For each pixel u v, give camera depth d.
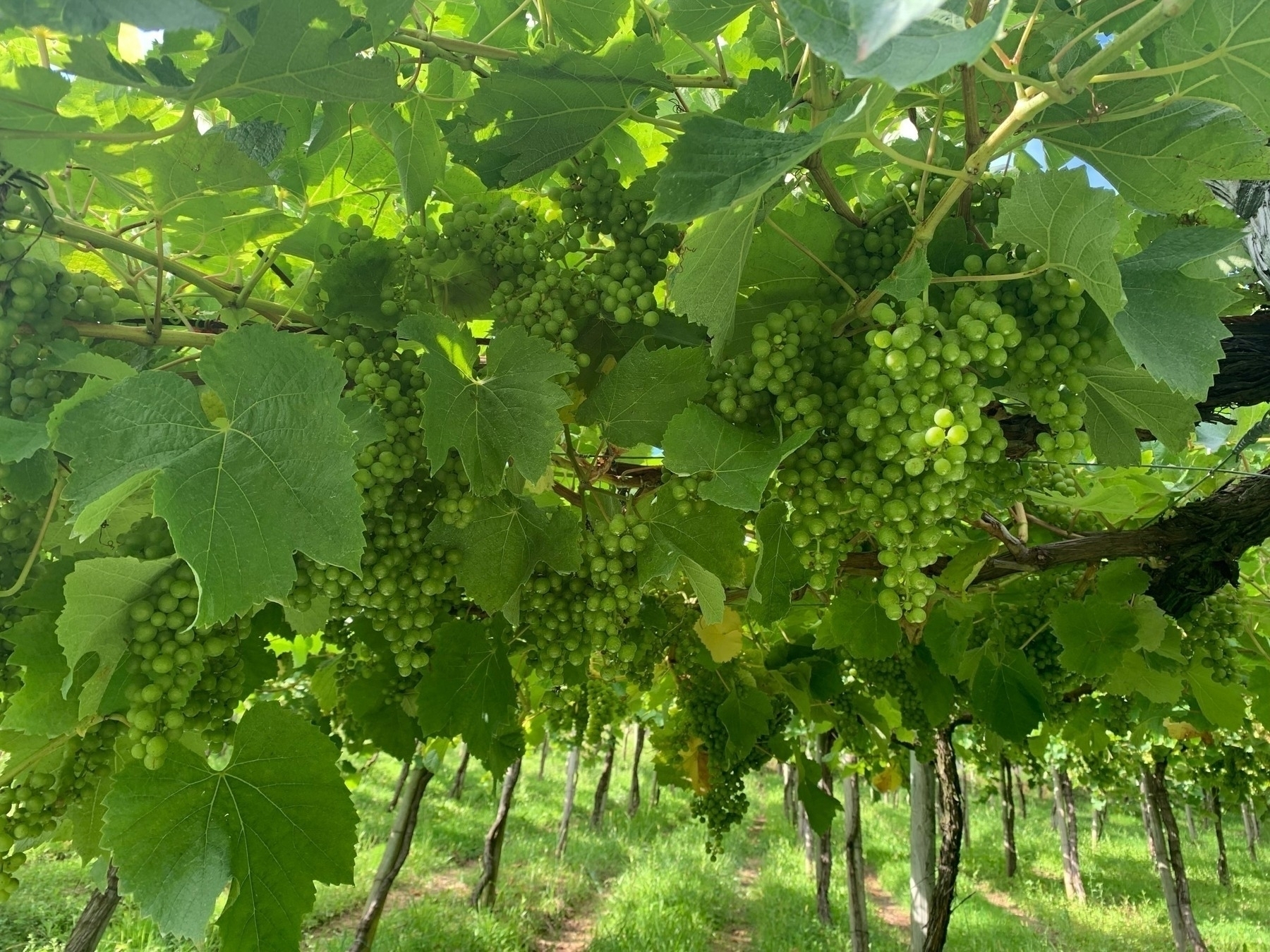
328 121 2.14
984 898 15.26
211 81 1.51
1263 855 22.70
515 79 1.94
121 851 1.46
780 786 27.55
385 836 14.45
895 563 1.53
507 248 1.99
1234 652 3.65
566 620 2.02
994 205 1.87
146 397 1.37
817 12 0.99
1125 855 20.95
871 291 1.82
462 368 1.75
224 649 1.65
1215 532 2.67
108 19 1.12
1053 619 3.21
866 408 1.50
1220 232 1.58
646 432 1.91
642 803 22.20
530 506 1.98
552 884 13.19
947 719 4.26
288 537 1.36
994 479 2.14
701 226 1.52
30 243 1.78
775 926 12.09
